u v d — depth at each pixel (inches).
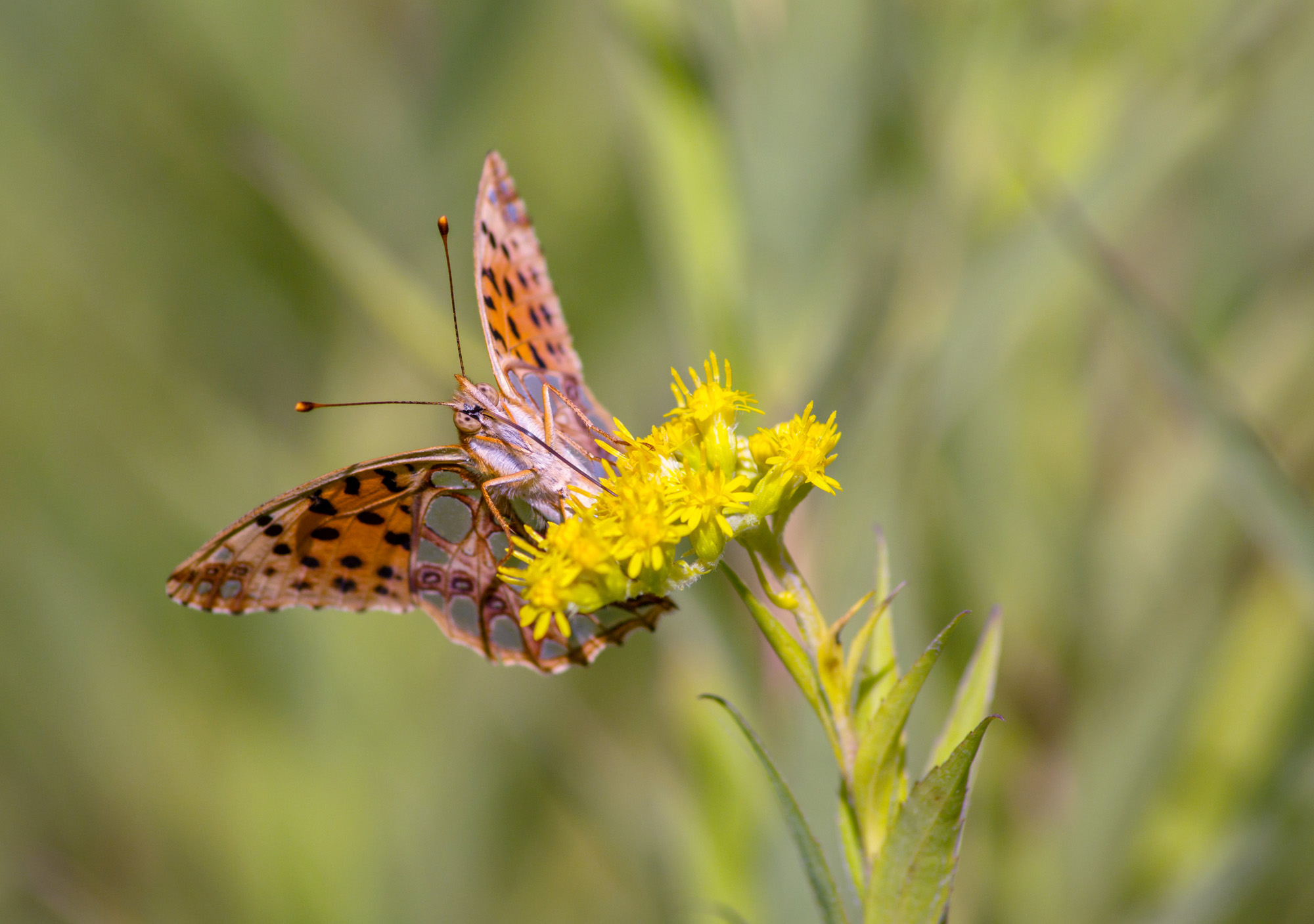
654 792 25.5
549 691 26.1
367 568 25.4
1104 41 25.6
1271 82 25.8
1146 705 25.7
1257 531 25.0
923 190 25.5
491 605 25.4
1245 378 25.9
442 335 25.6
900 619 25.4
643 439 24.7
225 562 25.3
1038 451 26.0
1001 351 25.5
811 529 25.2
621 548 24.5
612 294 26.5
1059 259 25.3
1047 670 25.9
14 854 26.0
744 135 25.3
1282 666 25.6
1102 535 26.0
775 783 24.2
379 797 25.9
